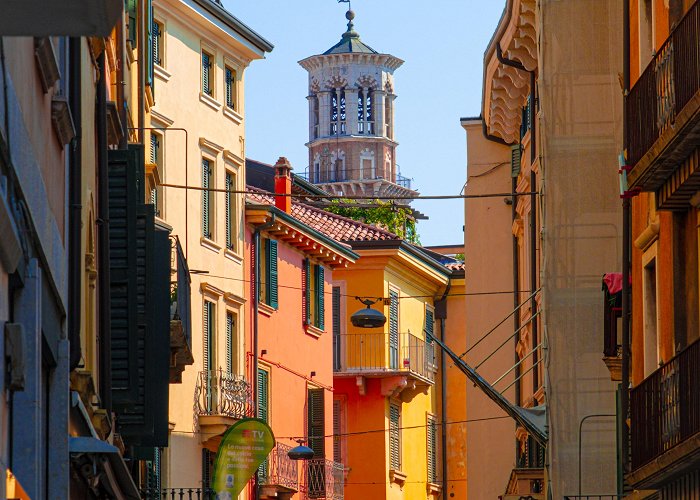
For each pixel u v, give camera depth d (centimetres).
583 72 4794
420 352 10112
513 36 5922
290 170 8800
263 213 7812
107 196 3403
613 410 4700
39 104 2166
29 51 2009
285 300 8312
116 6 1320
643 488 3425
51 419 2333
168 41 6988
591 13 4806
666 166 3206
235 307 7575
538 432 4903
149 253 3653
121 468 2948
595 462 4681
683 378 3020
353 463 9606
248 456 5172
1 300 1669
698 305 3275
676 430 3088
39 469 1958
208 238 7306
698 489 3105
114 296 3562
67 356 2356
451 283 10562
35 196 2048
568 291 4738
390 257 9619
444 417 10512
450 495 10631
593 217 4744
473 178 7162
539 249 6050
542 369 5975
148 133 6050
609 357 4131
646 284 3728
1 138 1647
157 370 3897
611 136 4772
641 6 3762
